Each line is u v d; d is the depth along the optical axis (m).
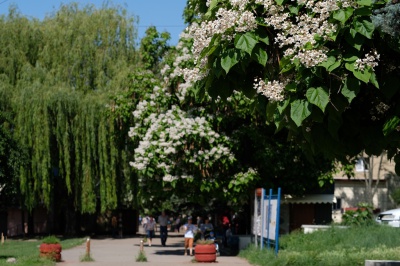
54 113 43.91
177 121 30.70
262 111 8.40
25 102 43.59
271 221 27.89
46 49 47.16
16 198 50.88
